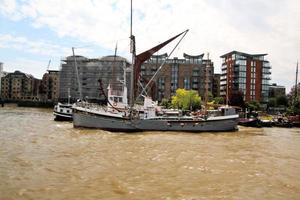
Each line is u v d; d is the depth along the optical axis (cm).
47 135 5469
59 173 2831
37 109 18200
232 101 15750
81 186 2473
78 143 4603
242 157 3909
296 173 3138
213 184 2652
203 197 2306
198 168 3212
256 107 15662
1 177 2630
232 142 5384
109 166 3162
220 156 3925
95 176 2772
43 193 2283
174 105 13500
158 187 2516
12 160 3275
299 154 4303
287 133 7544
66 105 9575
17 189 2344
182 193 2384
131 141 5031
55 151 3872
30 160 3303
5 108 17725
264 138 6200
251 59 18962
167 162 3441
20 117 10600
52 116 11850
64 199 2175
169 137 5791
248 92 18800
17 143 4409
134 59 7419
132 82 7238
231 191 2472
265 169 3269
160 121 6812
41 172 2841
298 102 11831
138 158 3603
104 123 6581
